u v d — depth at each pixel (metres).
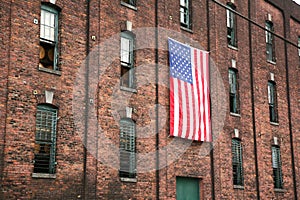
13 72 19.86
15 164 19.31
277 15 35.16
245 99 30.59
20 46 20.27
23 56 20.28
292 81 35.22
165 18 26.34
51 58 21.55
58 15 22.00
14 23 20.22
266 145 31.44
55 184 20.34
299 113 35.22
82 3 22.77
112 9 23.83
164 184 24.42
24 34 20.48
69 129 21.22
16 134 19.53
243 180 29.14
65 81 21.45
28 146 19.83
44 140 20.53
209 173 26.95
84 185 21.25
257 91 31.58
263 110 31.81
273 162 32.03
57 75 21.25
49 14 21.78
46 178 20.09
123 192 22.64
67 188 20.69
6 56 19.73
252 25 32.38
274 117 33.16
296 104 35.09
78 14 22.50
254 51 32.03
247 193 29.19
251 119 30.72
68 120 21.25
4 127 19.22
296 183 33.28
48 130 20.72
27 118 19.98
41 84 20.66
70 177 20.88
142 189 23.52
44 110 20.77
